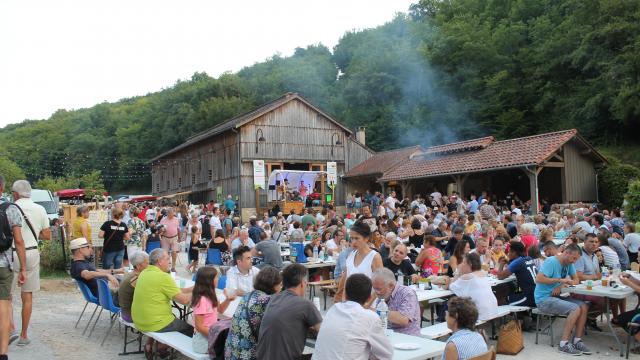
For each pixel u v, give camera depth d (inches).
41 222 278.7
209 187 1300.4
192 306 211.8
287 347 163.5
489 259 365.7
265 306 181.5
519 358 257.9
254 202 1151.0
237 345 180.7
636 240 429.1
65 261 520.1
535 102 1621.6
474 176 1155.9
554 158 850.1
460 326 162.4
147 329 241.4
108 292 281.3
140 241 487.8
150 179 2628.0
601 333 309.1
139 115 2800.2
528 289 293.6
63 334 304.5
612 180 880.9
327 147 1251.2
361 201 1052.5
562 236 533.6
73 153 2593.5
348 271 231.0
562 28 1568.7
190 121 2365.9
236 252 276.8
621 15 1316.4
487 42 1786.4
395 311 209.9
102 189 2242.9
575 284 287.6
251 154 1159.0
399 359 169.8
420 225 472.4
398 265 301.9
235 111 2308.1
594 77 1446.9
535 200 788.6
